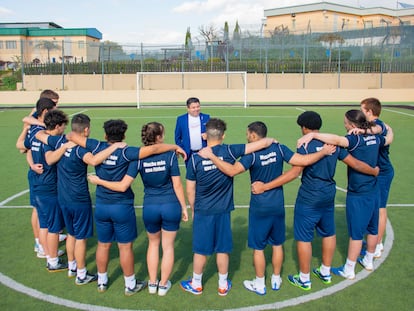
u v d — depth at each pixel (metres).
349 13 50.09
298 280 3.84
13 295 3.70
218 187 3.48
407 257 4.47
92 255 4.62
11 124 16.92
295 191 7.25
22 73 29.72
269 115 19.83
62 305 3.53
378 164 4.29
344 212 6.02
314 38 29.30
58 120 3.88
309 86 29.61
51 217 4.04
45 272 4.17
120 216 3.51
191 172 3.51
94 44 29.19
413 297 3.65
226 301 3.60
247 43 29.50
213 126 3.49
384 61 28.89
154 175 3.49
